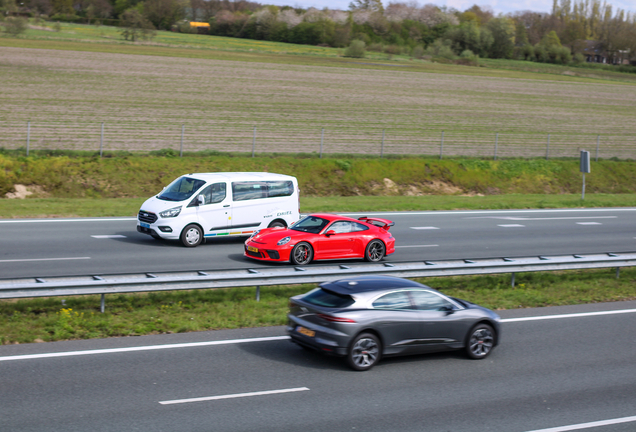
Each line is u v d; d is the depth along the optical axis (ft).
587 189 131.44
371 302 30.78
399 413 24.72
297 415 24.03
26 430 21.59
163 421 22.86
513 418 24.62
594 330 39.27
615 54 486.38
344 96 193.67
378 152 128.57
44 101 144.25
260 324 37.47
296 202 67.00
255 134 127.95
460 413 24.97
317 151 124.06
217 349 32.40
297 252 53.67
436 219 87.30
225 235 62.75
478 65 330.13
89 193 95.09
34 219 72.90
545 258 52.31
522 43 483.10
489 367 31.55
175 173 103.60
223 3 519.60
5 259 50.39
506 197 113.80
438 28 447.83
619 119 199.21
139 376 27.71
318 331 30.07
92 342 32.42
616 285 52.65
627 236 79.10
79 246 58.03
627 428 24.02
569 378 29.99
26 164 95.96
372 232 57.62
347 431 22.70
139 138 119.55
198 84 188.85
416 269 45.98
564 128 177.17
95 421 22.62
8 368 27.91
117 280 36.73
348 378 28.94
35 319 35.24
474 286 49.96
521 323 40.42
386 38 431.02
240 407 24.59
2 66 181.88
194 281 38.83
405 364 31.63
